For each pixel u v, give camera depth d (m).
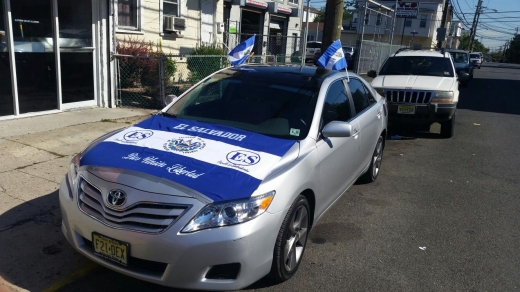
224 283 2.95
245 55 5.70
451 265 4.03
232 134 3.71
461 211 5.34
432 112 8.57
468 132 10.08
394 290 3.59
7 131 6.70
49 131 6.90
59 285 3.32
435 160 7.57
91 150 3.51
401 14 28.22
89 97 8.73
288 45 22.41
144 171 3.05
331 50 5.42
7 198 4.57
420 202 5.57
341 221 4.87
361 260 4.03
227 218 2.88
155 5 12.04
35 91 7.61
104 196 3.04
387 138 9.13
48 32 7.63
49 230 4.05
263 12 20.25
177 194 2.90
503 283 3.77
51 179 5.11
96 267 3.60
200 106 4.35
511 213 5.35
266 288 3.49
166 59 10.30
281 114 4.07
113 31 8.98
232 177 3.06
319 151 3.83
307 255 4.07
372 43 20.34
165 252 2.83
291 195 3.26
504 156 8.04
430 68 9.91
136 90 9.95
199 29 14.23
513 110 14.02
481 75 33.53
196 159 3.23
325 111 4.24
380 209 5.27
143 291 3.35
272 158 3.37
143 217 2.90
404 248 4.31
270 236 3.09
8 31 6.95
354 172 5.07
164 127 3.87
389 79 9.36
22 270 3.45
